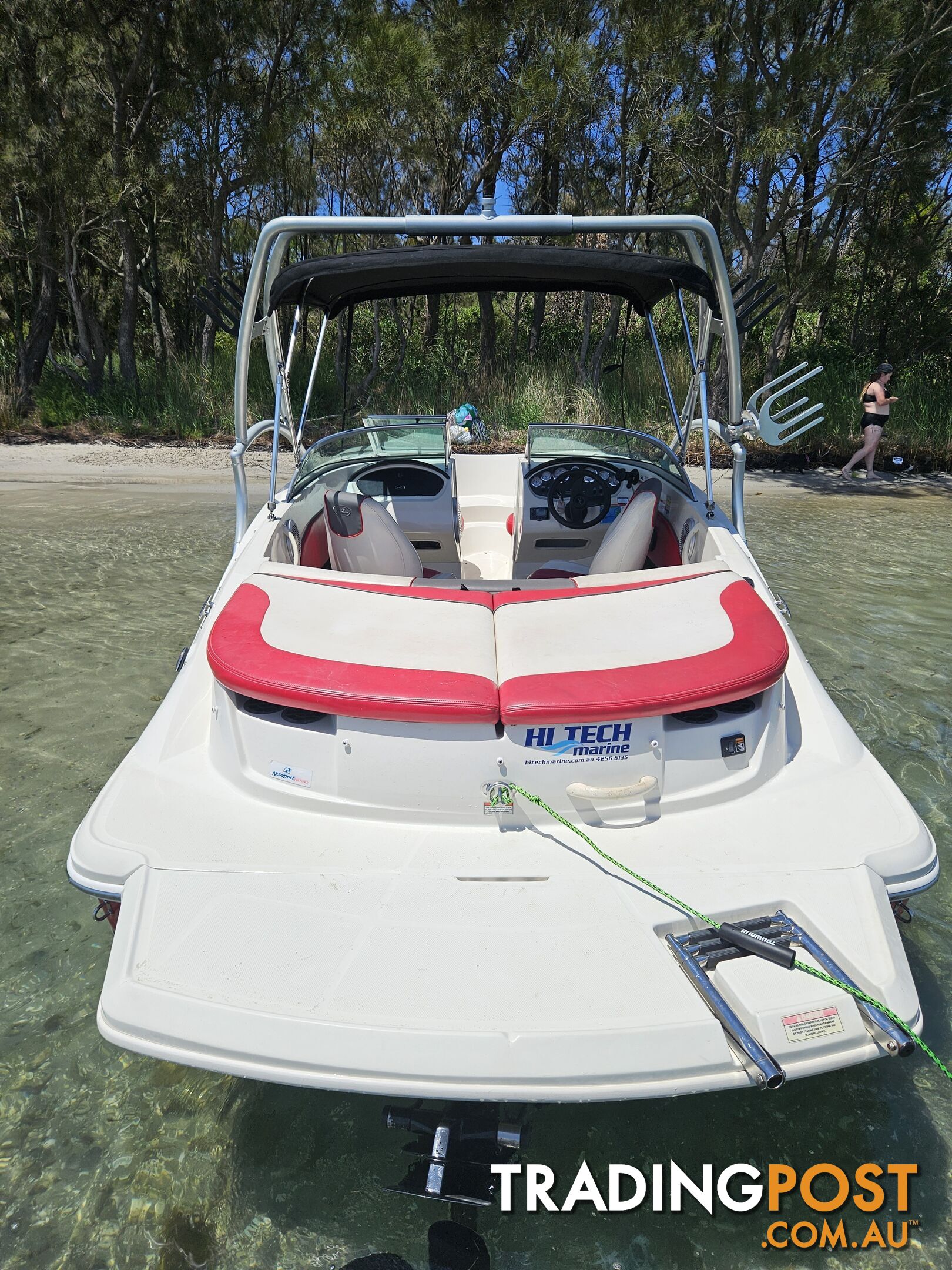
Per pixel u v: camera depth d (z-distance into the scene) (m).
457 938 2.00
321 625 2.60
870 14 9.85
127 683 4.66
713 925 2.06
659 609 2.70
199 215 14.32
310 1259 1.93
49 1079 2.36
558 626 2.62
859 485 11.27
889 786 2.49
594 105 11.92
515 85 12.16
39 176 13.23
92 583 6.37
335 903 2.09
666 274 3.58
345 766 2.38
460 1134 1.93
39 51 12.91
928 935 2.88
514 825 2.37
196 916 2.06
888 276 14.78
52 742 4.05
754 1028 1.83
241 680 2.38
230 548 7.42
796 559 7.31
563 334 18.31
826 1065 1.83
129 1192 2.06
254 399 13.85
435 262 3.49
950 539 8.09
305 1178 2.11
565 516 4.38
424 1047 1.79
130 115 14.50
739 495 3.89
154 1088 2.34
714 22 10.79
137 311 18.69
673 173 12.41
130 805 2.42
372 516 3.33
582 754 2.35
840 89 10.50
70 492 10.10
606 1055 1.79
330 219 3.23
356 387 14.21
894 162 12.15
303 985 1.90
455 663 2.43
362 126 12.59
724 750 2.45
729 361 3.70
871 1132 2.24
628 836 2.34
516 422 13.19
